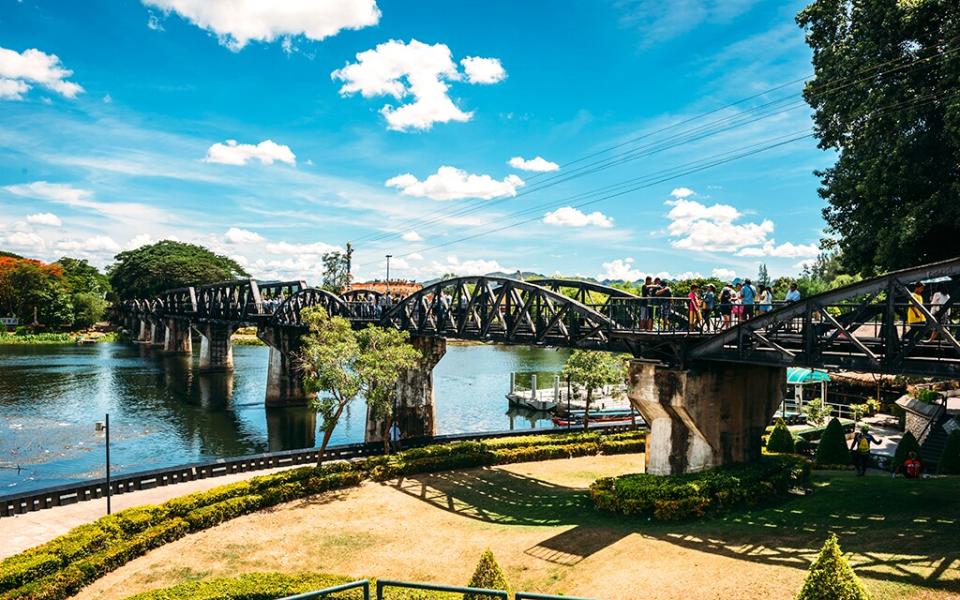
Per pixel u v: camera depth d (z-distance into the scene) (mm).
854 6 28719
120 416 54656
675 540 18875
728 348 20984
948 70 23672
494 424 54438
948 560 14555
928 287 20688
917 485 22953
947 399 40875
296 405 61719
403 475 31141
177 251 148500
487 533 22328
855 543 16719
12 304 137625
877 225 27453
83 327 140250
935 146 25344
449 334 37344
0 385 69000
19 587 16859
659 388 23297
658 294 24953
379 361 32000
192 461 41250
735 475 22500
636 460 35031
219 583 15914
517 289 31547
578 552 19094
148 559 20250
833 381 50781
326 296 55156
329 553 20656
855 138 28234
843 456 29500
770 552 16891
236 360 102188
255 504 25438
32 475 36750
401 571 18906
